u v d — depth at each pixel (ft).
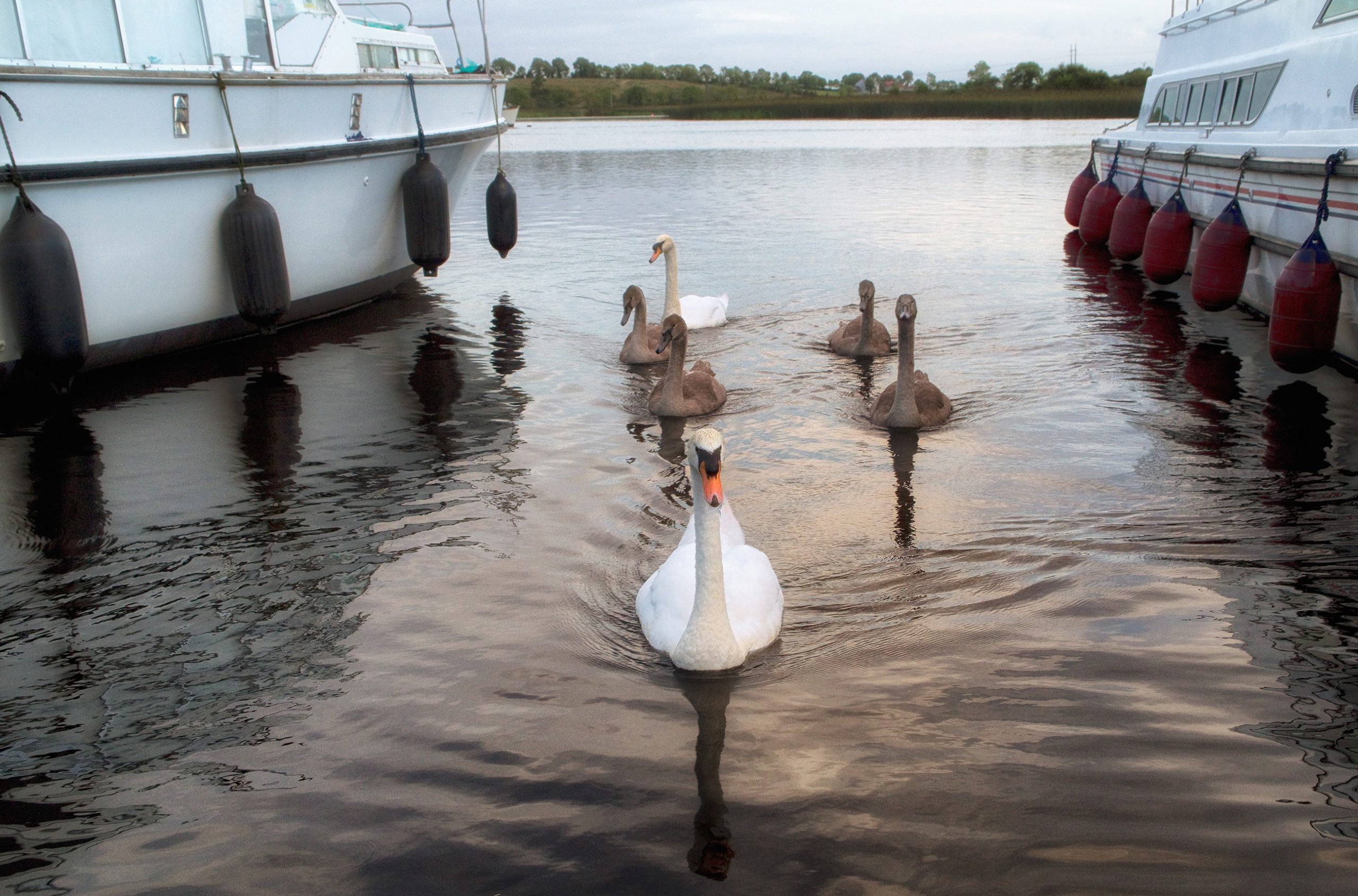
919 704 19.06
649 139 228.84
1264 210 46.11
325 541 26.89
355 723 18.88
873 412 36.94
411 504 29.35
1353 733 17.80
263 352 47.98
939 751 17.58
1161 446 32.71
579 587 24.18
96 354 43.24
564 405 39.27
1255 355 44.24
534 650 21.39
